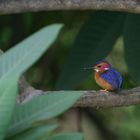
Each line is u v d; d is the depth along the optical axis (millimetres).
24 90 8273
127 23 10492
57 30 3934
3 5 8383
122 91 8414
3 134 3805
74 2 8445
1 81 3869
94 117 15719
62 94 4191
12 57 3988
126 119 15773
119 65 14609
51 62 14242
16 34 13219
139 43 10531
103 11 10711
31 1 8398
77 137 4117
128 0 8602
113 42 10844
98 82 8812
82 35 10828
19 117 4176
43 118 4109
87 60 10859
